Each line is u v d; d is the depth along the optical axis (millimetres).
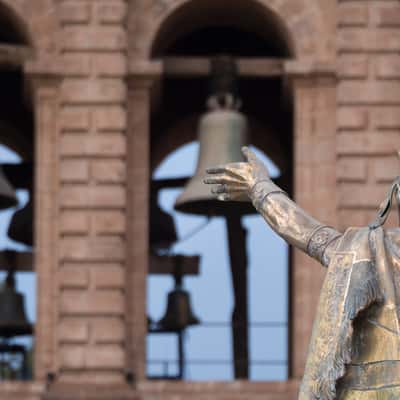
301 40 57969
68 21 58062
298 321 56406
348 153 57281
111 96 57906
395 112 57656
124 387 56438
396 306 11633
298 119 57531
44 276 57375
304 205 57312
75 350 56781
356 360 11586
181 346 61688
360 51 57969
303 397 11641
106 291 57312
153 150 63094
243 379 58438
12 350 62719
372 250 11875
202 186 54094
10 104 62062
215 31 61938
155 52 58906
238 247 60562
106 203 57656
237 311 61500
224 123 54781
